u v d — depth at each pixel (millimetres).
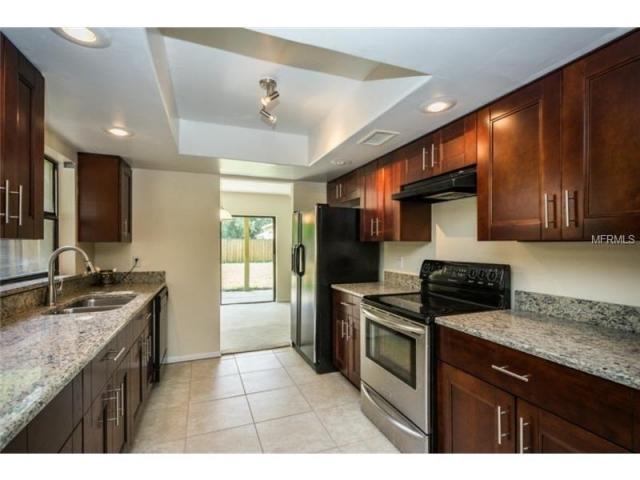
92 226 2777
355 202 3693
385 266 3383
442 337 1758
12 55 1217
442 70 1454
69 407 1095
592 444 1081
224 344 4070
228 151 2938
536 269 1882
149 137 2354
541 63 1386
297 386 2891
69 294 2533
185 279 3529
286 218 7121
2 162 1151
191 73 2029
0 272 1980
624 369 1035
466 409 1595
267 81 2100
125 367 1811
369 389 2363
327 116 2721
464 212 2420
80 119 2012
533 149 1531
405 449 1919
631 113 1172
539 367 1252
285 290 7055
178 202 3514
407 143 2463
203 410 2453
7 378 969
